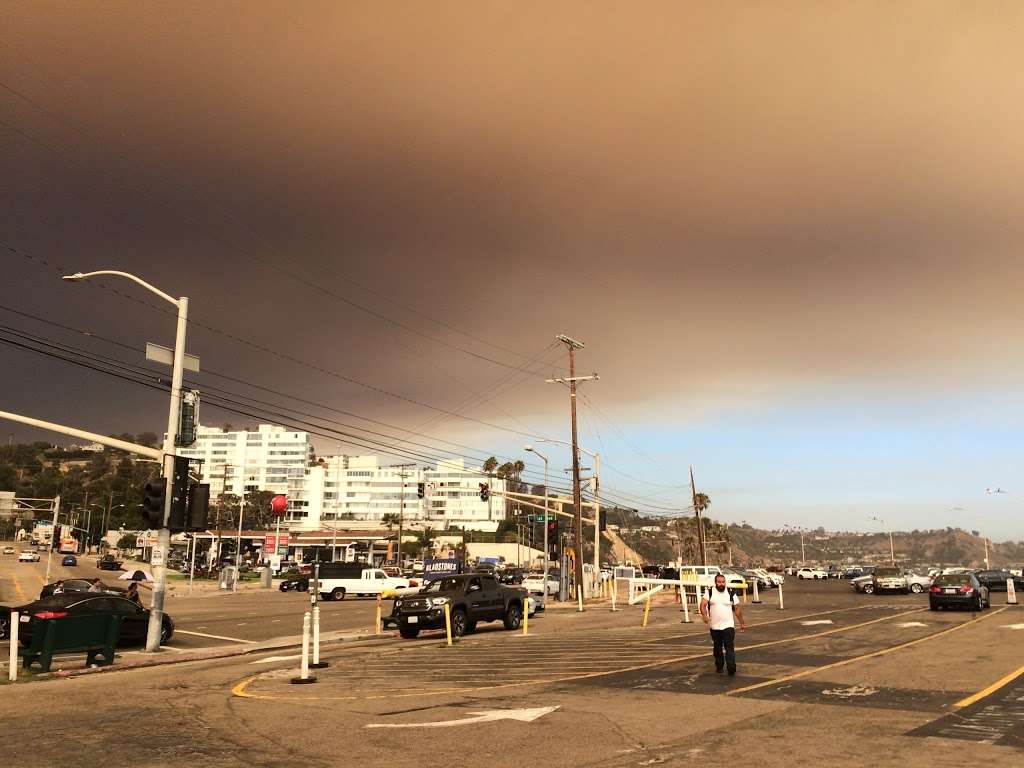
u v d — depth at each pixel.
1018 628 23.33
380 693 13.61
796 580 90.81
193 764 8.44
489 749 9.06
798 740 9.11
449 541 163.75
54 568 97.06
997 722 9.95
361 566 53.91
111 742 9.59
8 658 20.16
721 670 15.00
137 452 22.47
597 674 15.41
